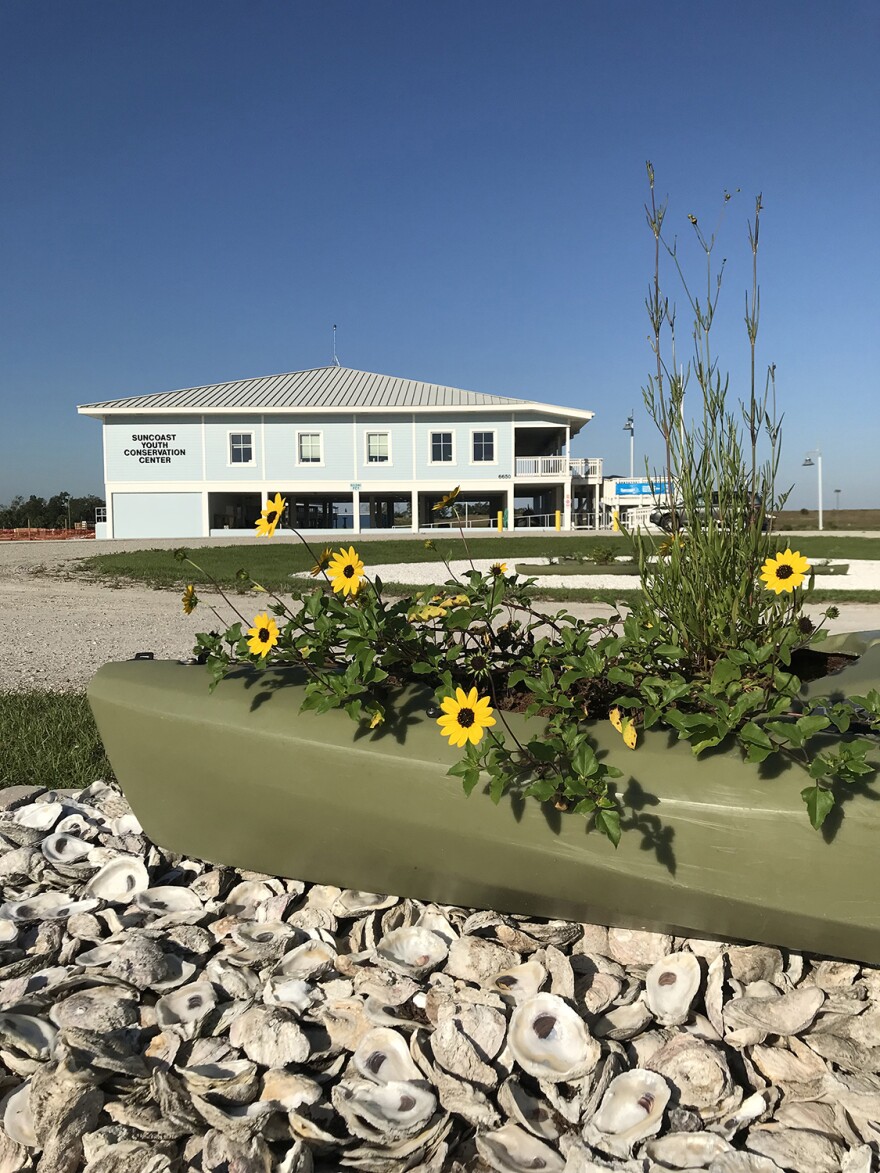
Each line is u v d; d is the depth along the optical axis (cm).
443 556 267
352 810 212
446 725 177
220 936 238
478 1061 178
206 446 3688
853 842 176
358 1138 164
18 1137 169
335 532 3709
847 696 220
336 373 4462
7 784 381
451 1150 164
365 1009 197
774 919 186
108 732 245
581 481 4072
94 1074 176
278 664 244
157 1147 162
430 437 3716
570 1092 176
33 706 514
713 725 188
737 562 226
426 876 219
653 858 189
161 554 2138
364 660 204
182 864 281
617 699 201
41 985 218
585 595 1227
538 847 197
